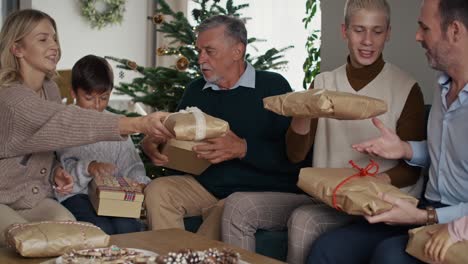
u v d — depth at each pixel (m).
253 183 2.62
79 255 1.52
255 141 2.57
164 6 3.85
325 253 1.94
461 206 1.79
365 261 1.91
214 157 2.42
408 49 2.77
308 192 1.99
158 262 1.44
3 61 2.24
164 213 2.55
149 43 6.79
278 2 5.09
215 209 2.50
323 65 3.14
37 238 1.60
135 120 1.90
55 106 2.04
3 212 2.05
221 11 3.81
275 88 2.65
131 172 2.66
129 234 1.87
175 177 2.65
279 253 2.40
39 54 2.23
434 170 2.00
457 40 1.83
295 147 2.32
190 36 3.72
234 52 2.64
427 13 1.86
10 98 2.08
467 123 1.85
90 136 1.94
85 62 2.63
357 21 2.20
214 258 1.47
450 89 1.96
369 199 1.80
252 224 2.34
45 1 6.23
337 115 1.94
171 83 3.71
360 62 2.24
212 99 2.71
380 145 2.04
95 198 2.27
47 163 2.26
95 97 2.63
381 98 2.24
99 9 6.48
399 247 1.73
